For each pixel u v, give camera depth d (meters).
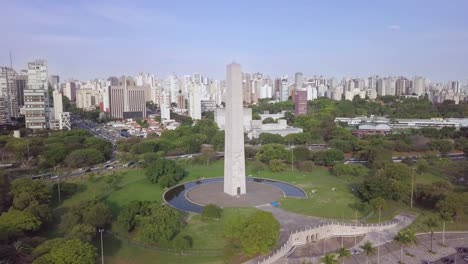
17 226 93.50
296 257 91.44
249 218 94.50
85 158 188.62
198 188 152.75
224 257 89.50
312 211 123.00
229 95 136.12
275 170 181.62
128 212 103.56
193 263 86.62
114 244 97.25
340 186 156.50
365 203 124.12
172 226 98.12
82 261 74.94
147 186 156.88
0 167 186.25
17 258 78.62
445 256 90.88
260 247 86.75
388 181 129.25
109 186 154.12
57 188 139.50
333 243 100.75
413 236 88.00
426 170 171.75
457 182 156.88
